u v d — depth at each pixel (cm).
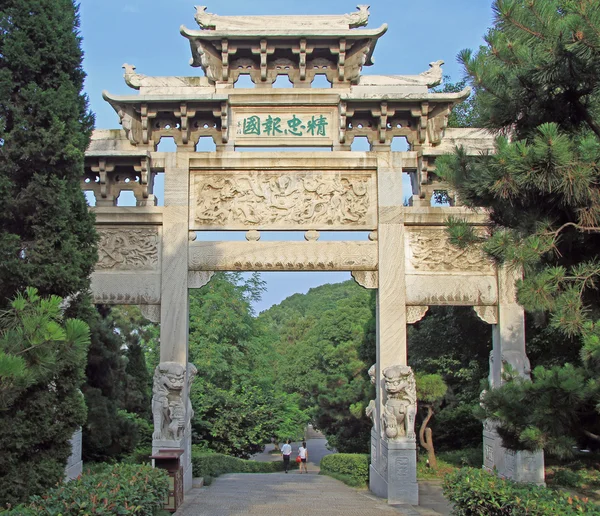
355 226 1678
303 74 1695
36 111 1165
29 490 1062
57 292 1173
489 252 932
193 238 1672
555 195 902
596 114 992
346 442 2970
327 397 3008
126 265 1659
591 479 1823
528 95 997
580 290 873
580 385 849
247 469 3086
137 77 1697
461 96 1655
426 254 1669
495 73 991
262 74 1689
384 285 1644
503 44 957
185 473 1633
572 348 1730
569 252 964
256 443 3228
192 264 1653
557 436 862
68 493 956
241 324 3397
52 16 1215
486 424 1722
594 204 870
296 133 1700
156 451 1572
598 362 870
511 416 911
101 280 1650
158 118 1708
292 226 1673
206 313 3350
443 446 2620
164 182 1669
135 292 1650
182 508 1391
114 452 1992
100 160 1648
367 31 1658
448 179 1046
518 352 1627
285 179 1691
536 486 1045
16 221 1179
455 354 2356
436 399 2230
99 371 1994
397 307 1638
